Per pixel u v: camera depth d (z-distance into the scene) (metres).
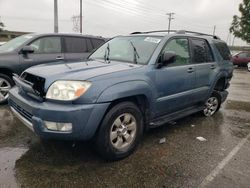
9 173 2.97
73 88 2.91
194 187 2.86
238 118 5.63
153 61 3.76
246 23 26.11
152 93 3.67
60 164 3.21
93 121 2.96
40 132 2.93
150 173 3.11
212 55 5.28
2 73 5.75
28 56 5.98
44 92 3.04
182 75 4.26
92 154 3.50
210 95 5.33
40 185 2.77
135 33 4.81
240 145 4.08
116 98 3.12
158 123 3.97
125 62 3.92
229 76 5.88
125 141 3.46
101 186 2.81
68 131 2.88
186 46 4.57
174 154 3.64
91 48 7.25
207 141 4.19
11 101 3.71
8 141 3.84
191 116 5.60
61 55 6.53
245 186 2.91
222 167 3.32
